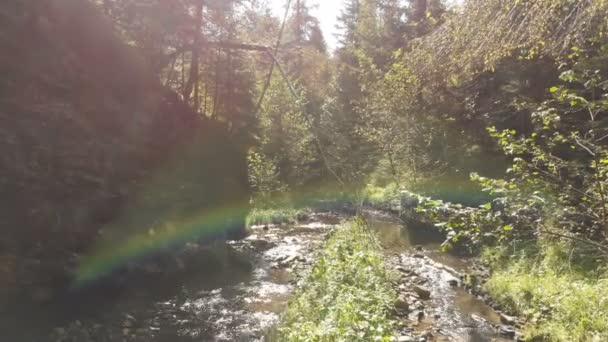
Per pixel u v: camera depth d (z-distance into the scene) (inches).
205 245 543.2
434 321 334.6
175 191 548.7
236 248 561.0
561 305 318.3
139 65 551.2
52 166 375.9
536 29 280.4
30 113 368.5
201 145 669.9
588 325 286.5
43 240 351.9
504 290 379.9
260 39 886.4
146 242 453.4
